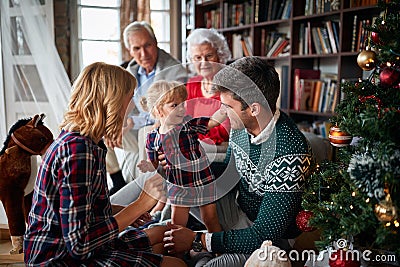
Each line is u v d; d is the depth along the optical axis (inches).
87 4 150.9
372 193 47.1
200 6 171.2
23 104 95.6
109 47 156.9
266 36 151.1
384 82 52.1
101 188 56.6
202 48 111.6
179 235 65.9
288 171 61.5
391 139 47.3
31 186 80.2
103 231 55.7
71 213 52.2
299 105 138.8
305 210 58.7
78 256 53.9
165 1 173.0
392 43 51.5
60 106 98.0
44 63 95.5
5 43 92.5
